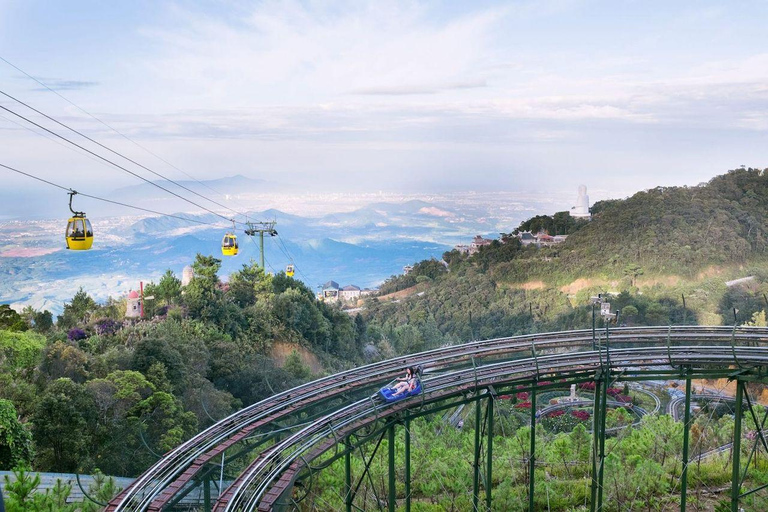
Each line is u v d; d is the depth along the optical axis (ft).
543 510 116.88
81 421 145.07
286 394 96.27
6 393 157.07
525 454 130.00
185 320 282.56
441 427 154.61
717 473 128.47
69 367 179.32
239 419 87.56
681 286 640.17
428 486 115.85
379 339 499.10
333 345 398.83
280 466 75.77
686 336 116.47
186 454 76.89
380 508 99.71
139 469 151.94
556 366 102.37
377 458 123.65
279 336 336.49
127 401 162.61
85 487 106.32
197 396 198.59
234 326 318.04
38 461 138.41
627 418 186.50
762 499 114.93
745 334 117.39
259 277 384.27
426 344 532.32
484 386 99.14
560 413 264.31
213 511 66.08
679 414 268.41
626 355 106.52
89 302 319.68
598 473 108.68
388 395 92.48
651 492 119.65
